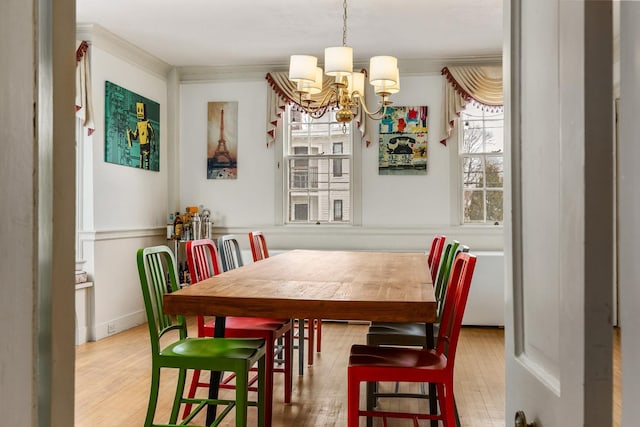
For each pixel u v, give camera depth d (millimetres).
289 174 6449
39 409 709
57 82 737
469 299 5590
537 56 839
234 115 6422
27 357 634
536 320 857
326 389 3650
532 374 845
